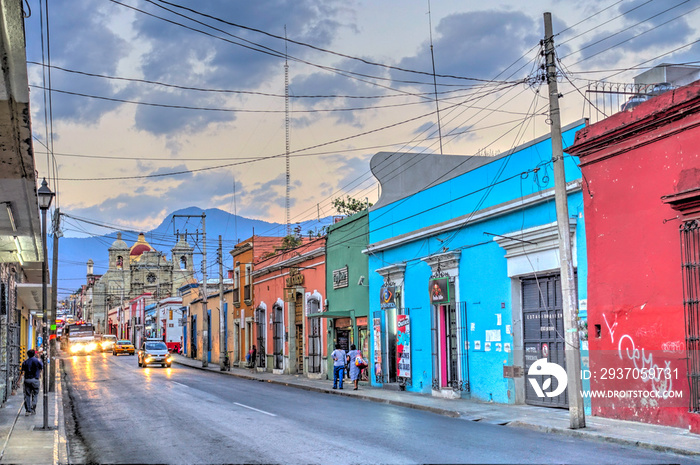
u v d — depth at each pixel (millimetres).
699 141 13477
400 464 10266
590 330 16297
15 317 30219
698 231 13266
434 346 23484
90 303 136625
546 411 17281
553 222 17547
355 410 18812
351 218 31000
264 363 43094
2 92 8789
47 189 19391
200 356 63875
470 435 13492
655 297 14422
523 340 19312
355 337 30188
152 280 110375
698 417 12812
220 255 45156
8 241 17391
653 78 18031
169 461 11164
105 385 30500
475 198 21609
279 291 40656
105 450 12734
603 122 16047
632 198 15188
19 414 20031
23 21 7547
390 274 26703
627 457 10875
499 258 20109
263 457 11172
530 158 18984
